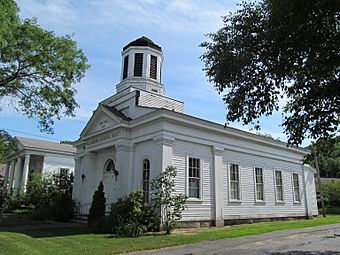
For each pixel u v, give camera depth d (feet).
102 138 70.08
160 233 49.34
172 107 72.79
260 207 72.69
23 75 59.26
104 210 59.72
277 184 80.23
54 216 71.92
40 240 42.42
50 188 94.43
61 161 120.88
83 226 59.82
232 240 42.96
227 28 26.89
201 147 62.18
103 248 36.60
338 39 22.18
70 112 65.77
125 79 75.92
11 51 54.75
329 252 34.96
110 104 73.46
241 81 27.43
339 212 126.00
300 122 27.17
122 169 61.11
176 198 51.44
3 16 50.37
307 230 55.36
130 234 46.47
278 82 26.63
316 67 23.58
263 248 37.35
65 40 59.67
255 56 25.91
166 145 55.62
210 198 61.11
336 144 30.53
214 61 27.55
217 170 63.46
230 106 28.32
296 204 84.64
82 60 62.39
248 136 71.51
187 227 55.88
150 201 54.19
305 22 22.17
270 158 79.25
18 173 121.60
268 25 24.03
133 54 77.00
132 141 62.75
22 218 75.56
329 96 24.61
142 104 66.23
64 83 61.41
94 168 75.61
